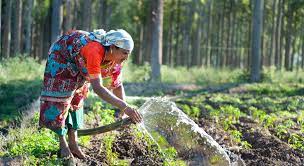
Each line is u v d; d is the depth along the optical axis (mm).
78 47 5645
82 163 6242
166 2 39594
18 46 24062
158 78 24859
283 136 9078
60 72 5816
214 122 10594
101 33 5633
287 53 39594
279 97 17938
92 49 5531
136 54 41438
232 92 20328
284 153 7789
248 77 28047
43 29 34594
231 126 10031
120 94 6328
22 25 30125
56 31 23219
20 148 6469
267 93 20422
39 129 8148
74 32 5832
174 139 6320
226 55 43781
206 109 12688
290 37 39719
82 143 6992
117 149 7082
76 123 6227
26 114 10695
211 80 28062
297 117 11422
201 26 42812
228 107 11688
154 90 19781
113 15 34344
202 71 29453
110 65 5812
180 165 6266
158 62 24984
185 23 42250
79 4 34125
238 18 44562
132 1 36719
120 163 6469
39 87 16547
